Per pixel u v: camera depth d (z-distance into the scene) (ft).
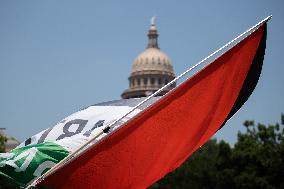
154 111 48.21
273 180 349.41
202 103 49.83
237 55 50.21
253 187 343.67
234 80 50.65
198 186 463.01
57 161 51.16
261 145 358.64
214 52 48.55
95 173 46.80
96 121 54.24
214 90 49.57
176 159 49.60
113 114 54.29
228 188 356.18
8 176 50.21
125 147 47.57
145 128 48.16
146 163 48.29
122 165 47.47
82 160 46.55
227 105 50.44
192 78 49.26
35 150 50.72
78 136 53.06
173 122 48.80
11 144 279.28
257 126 362.94
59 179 46.19
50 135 54.44
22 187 50.31
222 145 365.61
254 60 50.42
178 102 48.78
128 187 48.03
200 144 50.49
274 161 346.74
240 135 367.66
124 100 55.93
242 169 356.79
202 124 50.03
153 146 48.37
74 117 55.11
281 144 350.43
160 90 47.96
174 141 48.85
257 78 50.85
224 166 364.17
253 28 49.83
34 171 50.34
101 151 47.01
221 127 50.83
